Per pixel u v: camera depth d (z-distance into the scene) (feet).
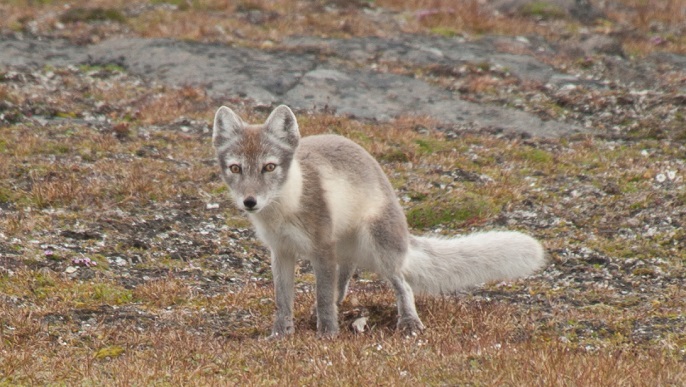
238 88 98.43
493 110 96.73
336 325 47.34
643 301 52.60
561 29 128.26
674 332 46.55
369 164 49.19
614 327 47.67
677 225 65.67
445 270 51.03
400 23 127.13
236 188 44.65
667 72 109.09
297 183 45.34
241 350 43.37
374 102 97.45
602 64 111.34
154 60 105.29
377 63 108.99
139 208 68.08
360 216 47.96
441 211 70.03
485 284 56.95
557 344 43.57
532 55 115.14
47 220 62.80
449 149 83.97
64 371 40.06
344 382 38.42
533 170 80.23
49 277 53.01
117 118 88.84
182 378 39.24
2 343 43.09
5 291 50.47
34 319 46.37
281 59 107.96
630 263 59.77
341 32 120.88
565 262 60.23
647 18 134.62
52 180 70.44
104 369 40.50
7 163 72.95
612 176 77.51
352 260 50.14
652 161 81.56
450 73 106.42
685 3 142.10
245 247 63.82
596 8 136.77
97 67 103.55
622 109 95.09
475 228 68.44
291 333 47.21
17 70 98.89
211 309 50.93
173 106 91.35
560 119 94.38
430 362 40.37
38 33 113.19
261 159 44.37
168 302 51.83
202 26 116.47
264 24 121.80
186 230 65.26
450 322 47.93
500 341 44.55
